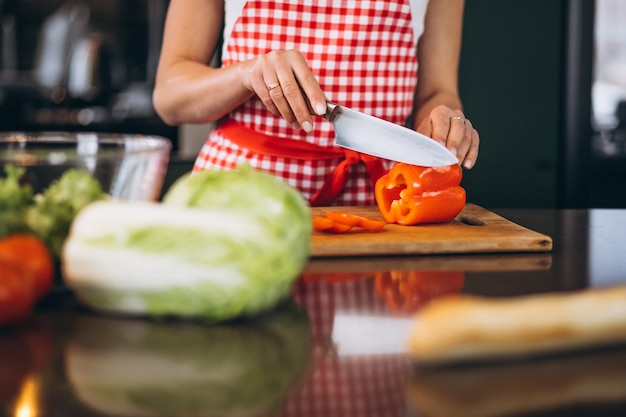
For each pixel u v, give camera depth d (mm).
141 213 680
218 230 667
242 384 592
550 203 2354
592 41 2314
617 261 1018
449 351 575
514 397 563
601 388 573
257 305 697
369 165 1406
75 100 2869
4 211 732
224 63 1525
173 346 662
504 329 571
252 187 684
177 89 1447
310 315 754
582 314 591
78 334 681
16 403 557
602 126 2416
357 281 895
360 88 1474
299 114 1286
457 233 1122
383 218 1271
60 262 757
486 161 2312
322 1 1426
